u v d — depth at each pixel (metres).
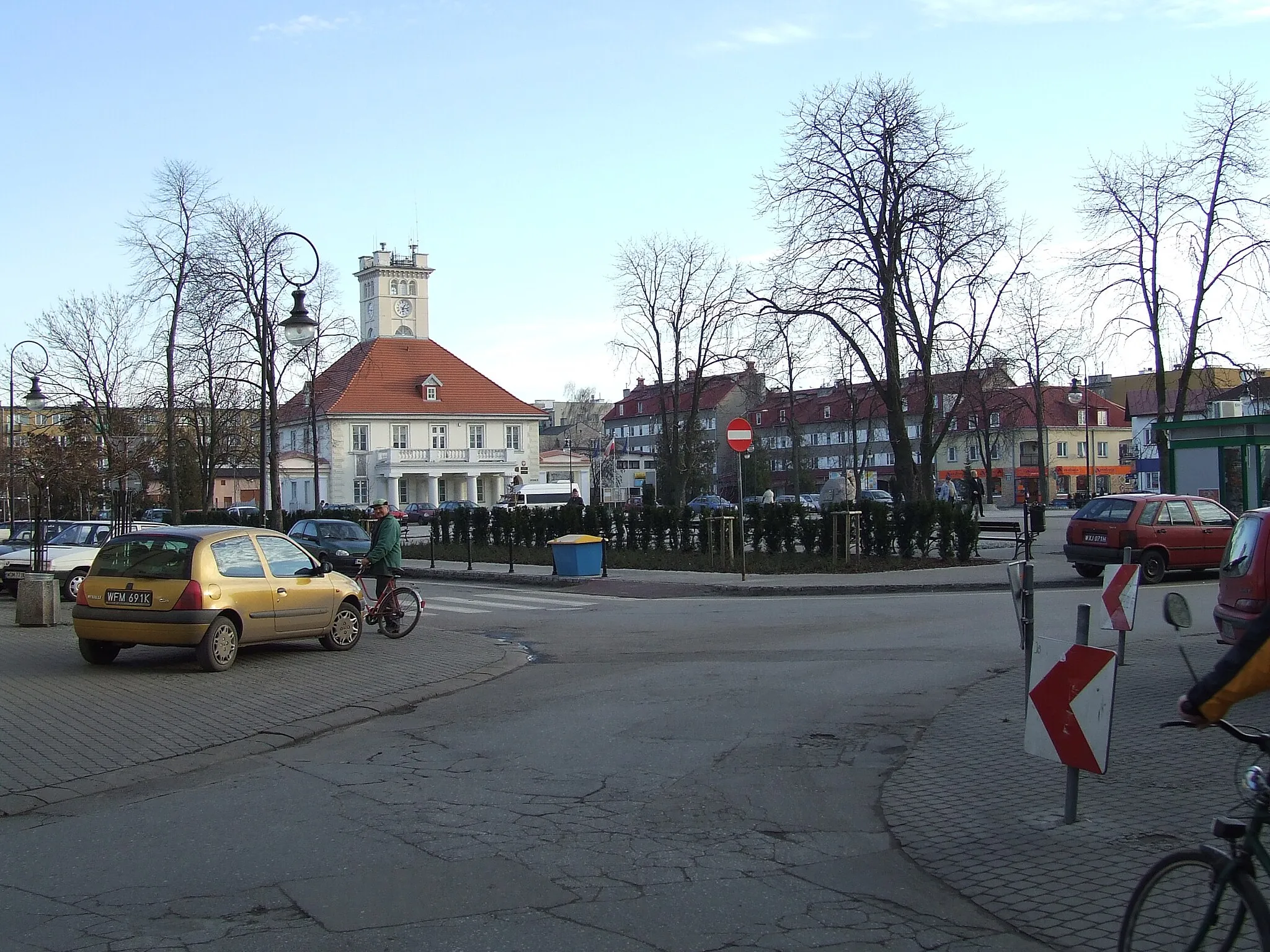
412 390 81.75
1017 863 5.55
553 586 25.12
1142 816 6.23
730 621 16.94
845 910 5.00
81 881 5.48
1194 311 28.31
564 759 8.10
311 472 81.12
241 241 34.78
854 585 22.00
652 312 51.12
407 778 7.61
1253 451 25.72
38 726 9.28
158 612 11.95
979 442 73.38
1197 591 19.84
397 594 15.52
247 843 6.12
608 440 102.00
